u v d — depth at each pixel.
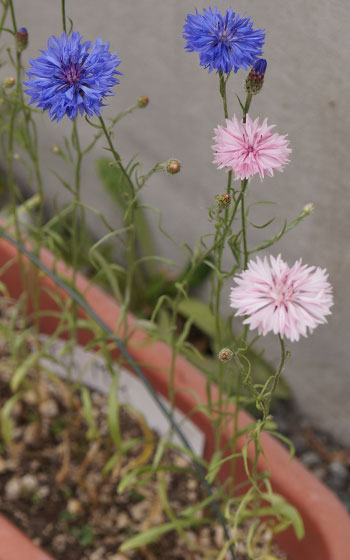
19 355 0.82
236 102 0.76
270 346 0.88
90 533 0.71
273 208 0.78
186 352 0.60
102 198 1.03
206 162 0.85
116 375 0.63
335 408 0.87
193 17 0.40
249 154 0.38
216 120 0.80
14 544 0.55
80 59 0.39
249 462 0.62
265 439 0.63
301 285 0.36
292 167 0.73
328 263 0.76
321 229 0.74
